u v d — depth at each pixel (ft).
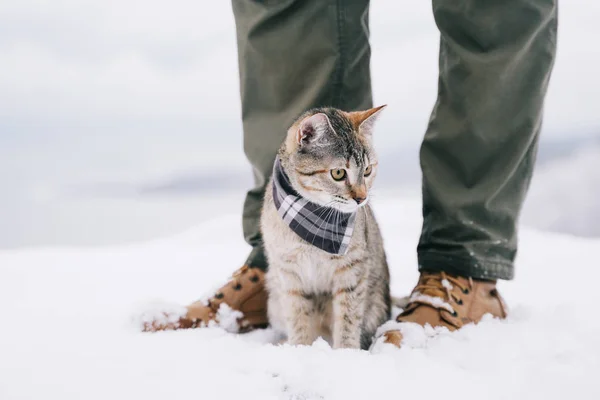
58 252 7.90
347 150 4.37
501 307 4.67
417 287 4.69
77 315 4.89
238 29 4.89
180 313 4.71
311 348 4.05
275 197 4.42
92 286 6.04
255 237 5.03
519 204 4.60
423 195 4.77
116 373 3.75
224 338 4.39
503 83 4.38
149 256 7.54
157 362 3.89
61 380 3.67
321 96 4.79
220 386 3.62
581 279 6.06
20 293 5.75
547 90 4.54
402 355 3.99
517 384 3.68
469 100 4.45
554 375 3.74
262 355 3.93
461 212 4.54
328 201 4.33
